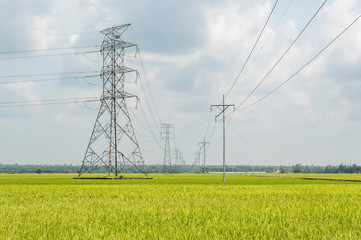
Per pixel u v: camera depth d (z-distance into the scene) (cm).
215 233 992
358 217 1294
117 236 974
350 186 4028
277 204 1848
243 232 1036
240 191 3072
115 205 1833
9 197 2473
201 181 6072
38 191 3169
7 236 972
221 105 6272
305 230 1033
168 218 1311
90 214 1452
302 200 2106
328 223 1182
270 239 930
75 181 5991
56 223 1224
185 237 943
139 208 1675
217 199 2206
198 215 1393
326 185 4331
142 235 981
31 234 1009
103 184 4731
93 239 941
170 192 2961
